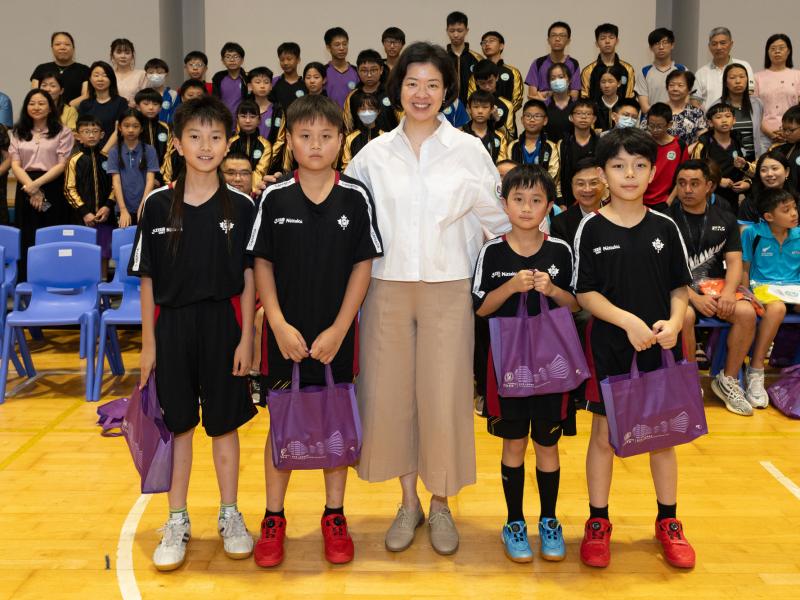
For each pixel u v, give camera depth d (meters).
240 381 2.50
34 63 7.65
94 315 4.30
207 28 8.32
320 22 8.26
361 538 2.67
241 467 3.28
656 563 2.49
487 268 2.47
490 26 8.20
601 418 2.45
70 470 3.23
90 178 5.56
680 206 4.18
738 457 3.38
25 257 5.66
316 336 2.38
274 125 6.17
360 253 2.37
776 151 4.53
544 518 2.54
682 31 7.90
